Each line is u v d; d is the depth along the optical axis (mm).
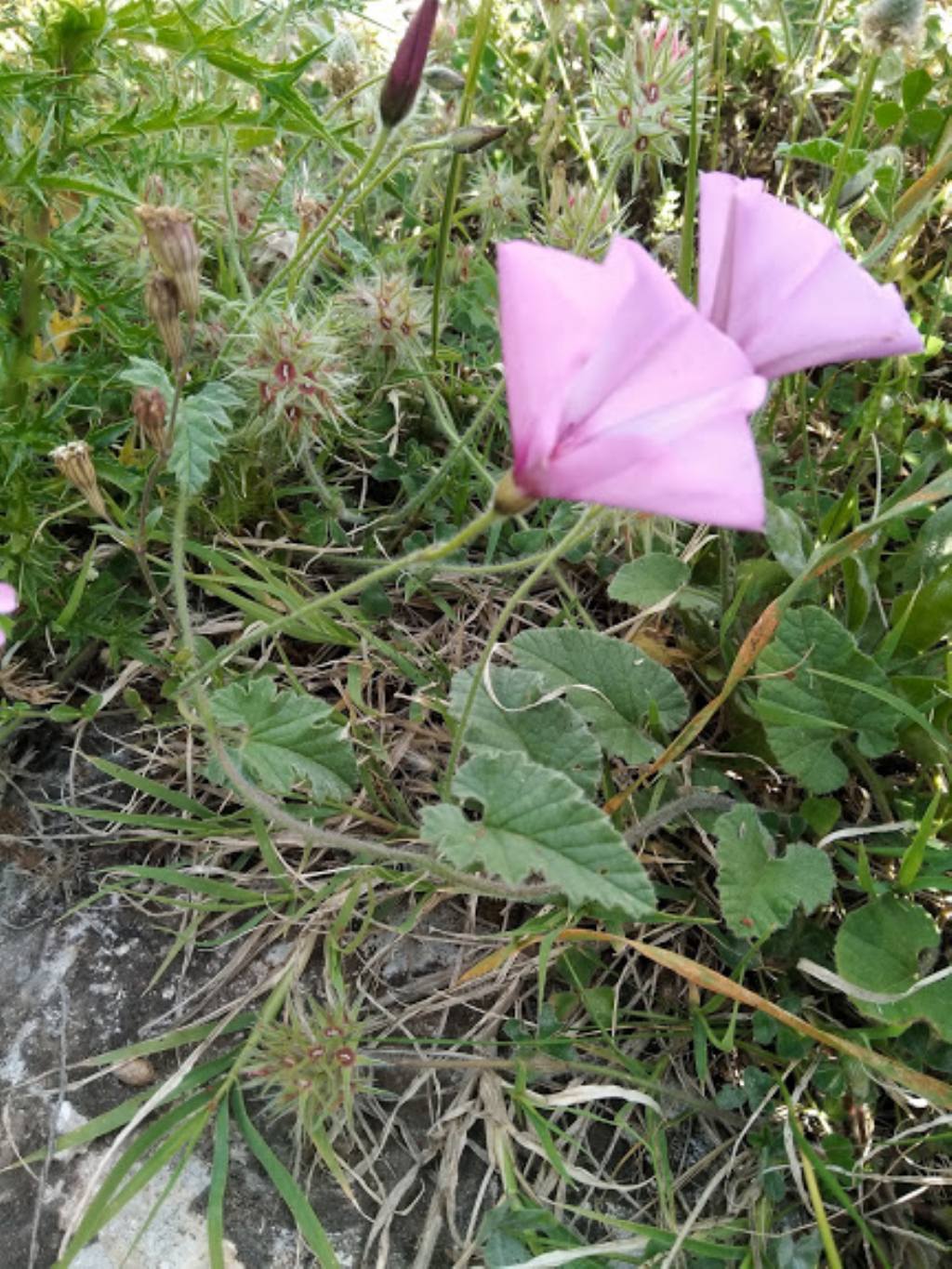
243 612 222
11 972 184
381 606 226
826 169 295
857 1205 173
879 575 219
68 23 174
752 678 191
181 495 167
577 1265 163
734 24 305
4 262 237
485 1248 164
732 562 218
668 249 248
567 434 108
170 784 205
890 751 192
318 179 252
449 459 220
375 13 311
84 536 224
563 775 155
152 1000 184
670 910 197
